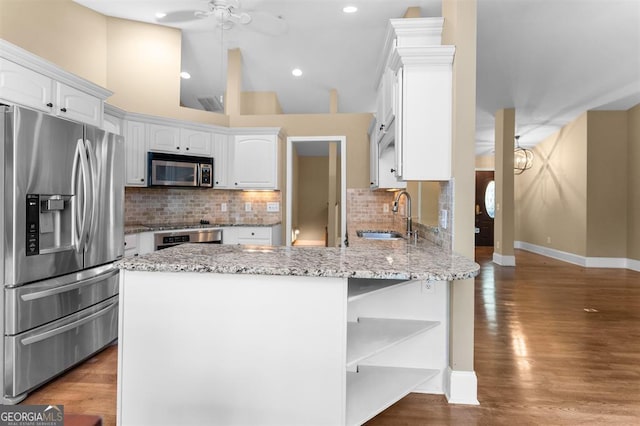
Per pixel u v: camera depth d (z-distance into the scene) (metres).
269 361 1.58
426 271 1.48
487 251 8.59
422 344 2.15
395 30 2.39
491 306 3.91
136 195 4.20
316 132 4.82
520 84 5.02
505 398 2.11
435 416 1.93
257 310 1.59
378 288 1.75
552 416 1.94
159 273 1.63
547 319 3.49
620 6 3.22
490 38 3.80
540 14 3.36
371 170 4.48
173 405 1.63
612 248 6.13
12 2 2.93
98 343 2.58
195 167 4.22
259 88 5.85
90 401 2.03
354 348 1.73
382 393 1.84
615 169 6.08
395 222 4.26
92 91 2.81
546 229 7.65
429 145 2.18
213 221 4.76
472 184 2.09
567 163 6.81
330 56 4.66
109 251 2.73
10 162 1.96
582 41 3.84
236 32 4.11
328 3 3.38
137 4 3.59
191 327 1.62
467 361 2.06
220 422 1.61
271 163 4.52
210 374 1.61
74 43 3.51
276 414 1.58
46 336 2.13
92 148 2.53
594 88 5.11
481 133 7.68
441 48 2.11
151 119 3.95
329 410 1.56
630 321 3.44
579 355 2.70
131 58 3.98
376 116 3.82
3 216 1.96
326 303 1.55
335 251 2.07
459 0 2.10
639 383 2.30
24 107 2.17
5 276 1.97
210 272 1.58
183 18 3.84
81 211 2.41
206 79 5.54
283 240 4.88
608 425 1.87
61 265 2.27
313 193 9.31
